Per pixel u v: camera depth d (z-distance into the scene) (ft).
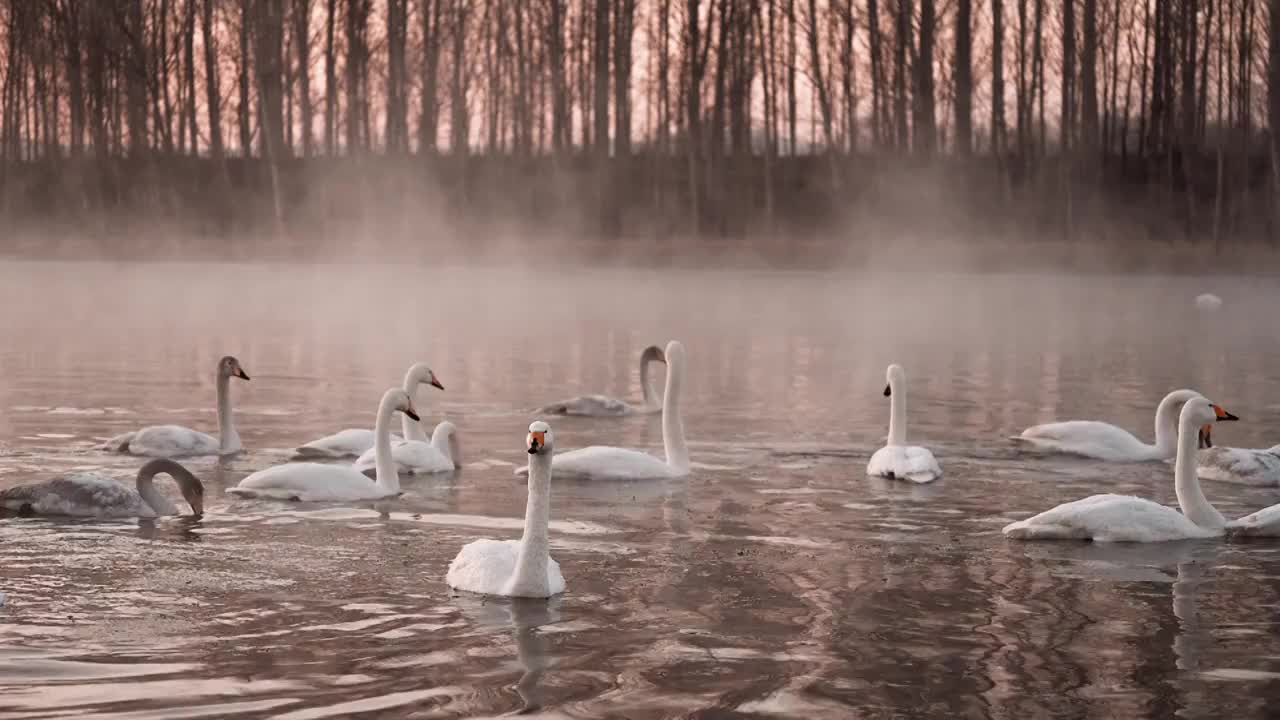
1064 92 189.98
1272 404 68.85
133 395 69.00
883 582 34.37
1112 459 52.65
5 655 28.02
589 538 39.09
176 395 69.21
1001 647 29.27
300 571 34.86
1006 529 39.65
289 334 103.45
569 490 46.26
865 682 27.09
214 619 30.68
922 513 42.73
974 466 51.29
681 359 49.88
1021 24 198.08
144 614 30.96
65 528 39.34
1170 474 50.11
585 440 57.67
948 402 69.62
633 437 58.54
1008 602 32.65
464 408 66.74
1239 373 82.53
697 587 33.78
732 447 55.67
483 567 33.40
